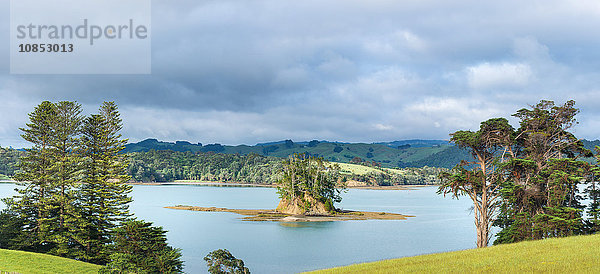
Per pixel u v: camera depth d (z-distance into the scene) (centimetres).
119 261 4759
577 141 6312
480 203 6406
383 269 3759
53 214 7050
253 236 10469
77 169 7106
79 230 6706
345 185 17375
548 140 6425
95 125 7400
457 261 3800
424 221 13838
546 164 6128
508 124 6369
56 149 7200
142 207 17200
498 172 6209
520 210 5956
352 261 7544
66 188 7112
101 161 7181
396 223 13288
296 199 15775
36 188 7106
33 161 7219
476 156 6706
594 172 5866
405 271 3525
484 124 6444
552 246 4194
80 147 7344
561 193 5662
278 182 16588
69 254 6550
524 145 6575
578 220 5494
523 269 3191
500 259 3712
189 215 14700
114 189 7150
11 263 4912
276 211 16075
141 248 4962
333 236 10538
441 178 6512
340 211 16238
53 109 7250
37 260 5219
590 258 3428
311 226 12400
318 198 15812
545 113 6475
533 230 5462
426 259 4125
